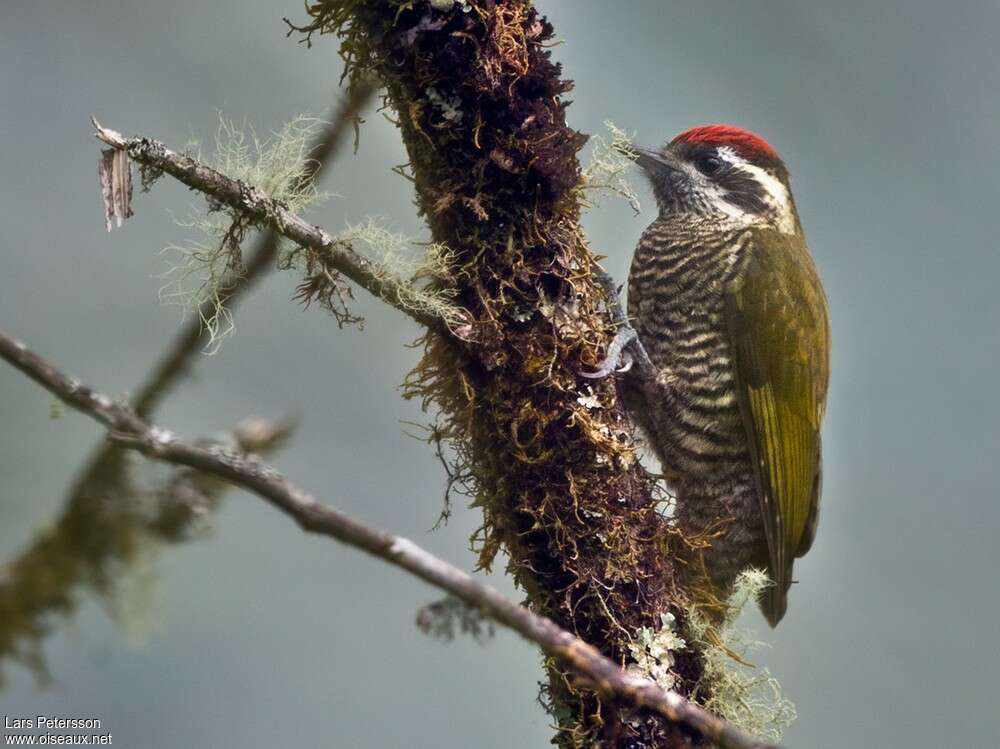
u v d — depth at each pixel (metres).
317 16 7.76
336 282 7.77
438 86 7.68
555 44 7.95
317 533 5.05
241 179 7.57
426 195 7.96
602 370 8.11
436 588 5.19
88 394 4.86
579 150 8.03
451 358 8.05
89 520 4.95
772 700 13.62
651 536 8.13
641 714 7.48
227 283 7.81
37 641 4.85
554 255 7.99
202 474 5.10
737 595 8.81
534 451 7.92
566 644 5.32
